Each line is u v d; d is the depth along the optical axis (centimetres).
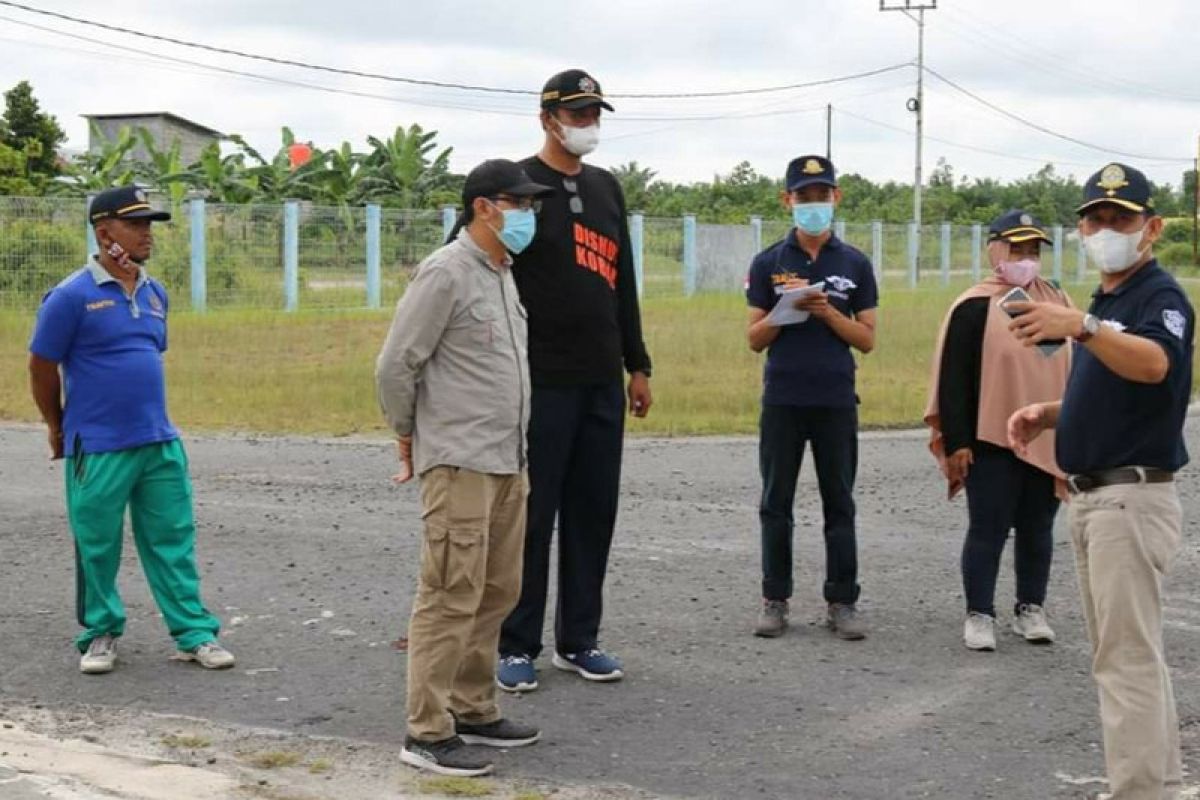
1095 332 475
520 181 564
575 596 678
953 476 732
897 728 613
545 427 652
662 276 3700
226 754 584
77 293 679
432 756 563
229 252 2891
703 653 722
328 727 617
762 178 6481
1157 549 494
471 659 583
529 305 649
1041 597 745
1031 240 715
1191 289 3669
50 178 4125
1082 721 621
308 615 794
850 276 743
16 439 1435
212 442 1417
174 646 739
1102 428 495
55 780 549
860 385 1800
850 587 749
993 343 716
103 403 682
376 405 1633
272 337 2317
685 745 593
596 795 541
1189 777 557
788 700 650
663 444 1420
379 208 3072
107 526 688
